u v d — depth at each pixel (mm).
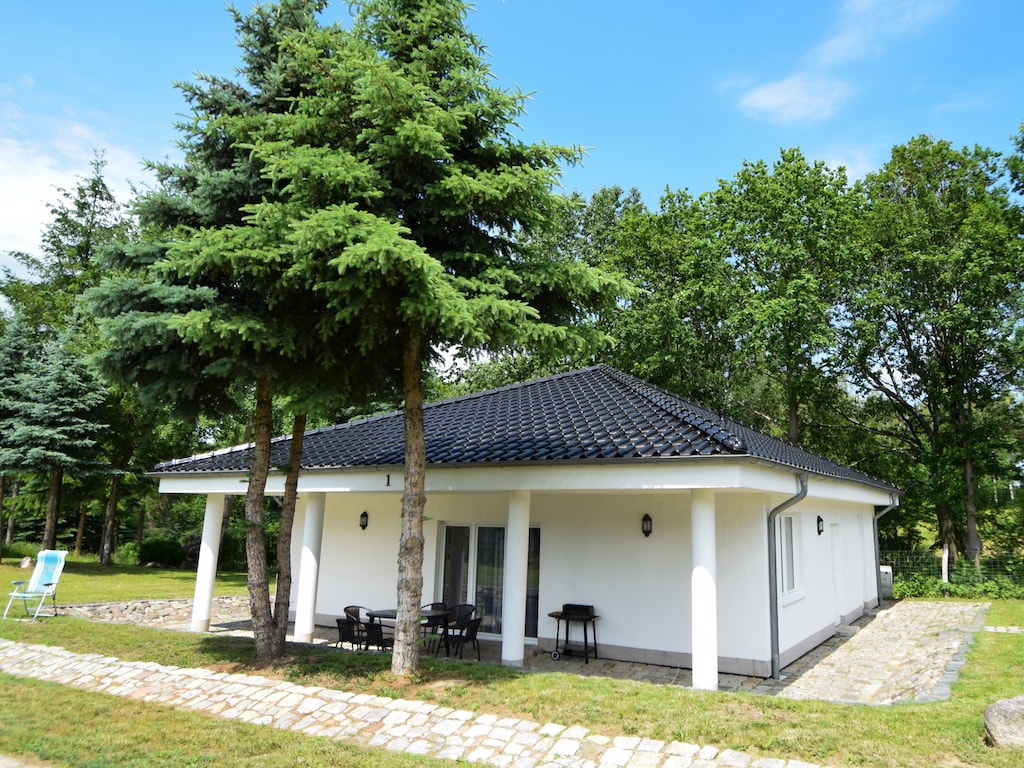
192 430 30828
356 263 6969
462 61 9477
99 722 7906
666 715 7250
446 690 8492
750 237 29000
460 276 9258
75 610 16812
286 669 9727
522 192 8914
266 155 8344
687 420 11289
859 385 30734
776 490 10258
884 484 20844
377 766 6453
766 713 7203
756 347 26281
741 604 11414
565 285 9438
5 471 26484
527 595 13906
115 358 9609
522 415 14672
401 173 9016
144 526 44156
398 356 10484
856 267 27453
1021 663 10008
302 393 9734
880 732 6461
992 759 5695
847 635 15656
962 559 25172
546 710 7637
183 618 17578
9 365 28594
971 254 25297
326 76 8953
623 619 12391
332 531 16750
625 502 12773
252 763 6617
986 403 27109
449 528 15328
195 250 8664
